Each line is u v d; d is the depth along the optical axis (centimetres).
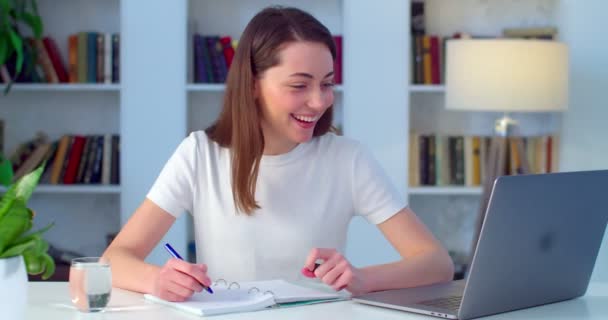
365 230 396
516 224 145
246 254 206
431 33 425
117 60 399
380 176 212
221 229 207
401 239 204
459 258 418
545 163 403
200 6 420
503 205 140
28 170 400
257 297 158
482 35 424
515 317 149
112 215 426
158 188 205
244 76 193
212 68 402
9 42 380
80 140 403
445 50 404
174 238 392
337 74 406
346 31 396
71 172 401
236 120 196
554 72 349
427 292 167
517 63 344
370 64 397
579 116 403
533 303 159
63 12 416
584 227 162
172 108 393
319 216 208
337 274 165
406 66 397
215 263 208
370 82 397
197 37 400
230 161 207
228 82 200
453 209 434
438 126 429
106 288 150
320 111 189
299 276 207
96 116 421
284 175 207
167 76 392
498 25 425
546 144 403
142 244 198
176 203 205
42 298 164
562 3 410
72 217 425
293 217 207
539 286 158
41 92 419
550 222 153
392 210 207
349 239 396
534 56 345
